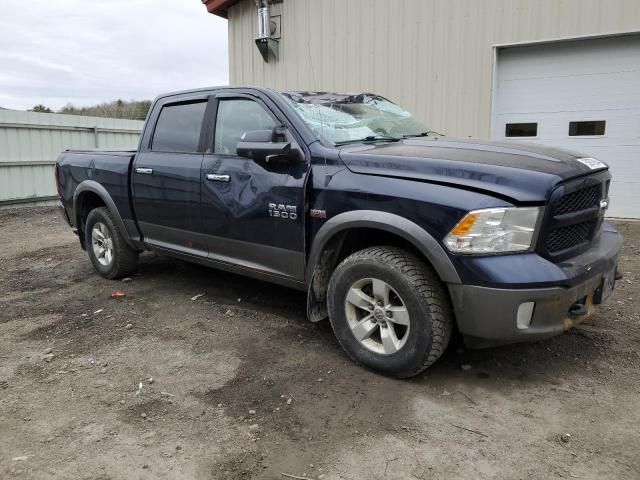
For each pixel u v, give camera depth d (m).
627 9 7.22
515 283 2.64
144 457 2.43
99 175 5.16
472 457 2.40
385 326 3.13
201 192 4.11
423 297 2.89
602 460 2.37
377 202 3.04
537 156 3.09
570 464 2.34
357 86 9.33
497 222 2.68
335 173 3.27
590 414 2.74
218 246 4.12
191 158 4.25
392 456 2.41
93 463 2.39
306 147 3.46
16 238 8.52
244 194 3.77
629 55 7.46
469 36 8.27
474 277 2.70
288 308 4.43
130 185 4.85
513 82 8.29
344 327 3.31
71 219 5.78
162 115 4.69
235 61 10.59
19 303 4.79
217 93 4.20
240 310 4.40
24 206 12.55
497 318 2.70
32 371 3.35
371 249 3.17
